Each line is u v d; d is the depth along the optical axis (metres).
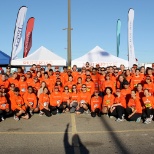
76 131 5.89
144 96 7.19
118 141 5.03
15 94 7.28
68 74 9.23
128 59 11.90
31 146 4.72
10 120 7.21
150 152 4.33
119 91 7.37
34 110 7.98
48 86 8.95
